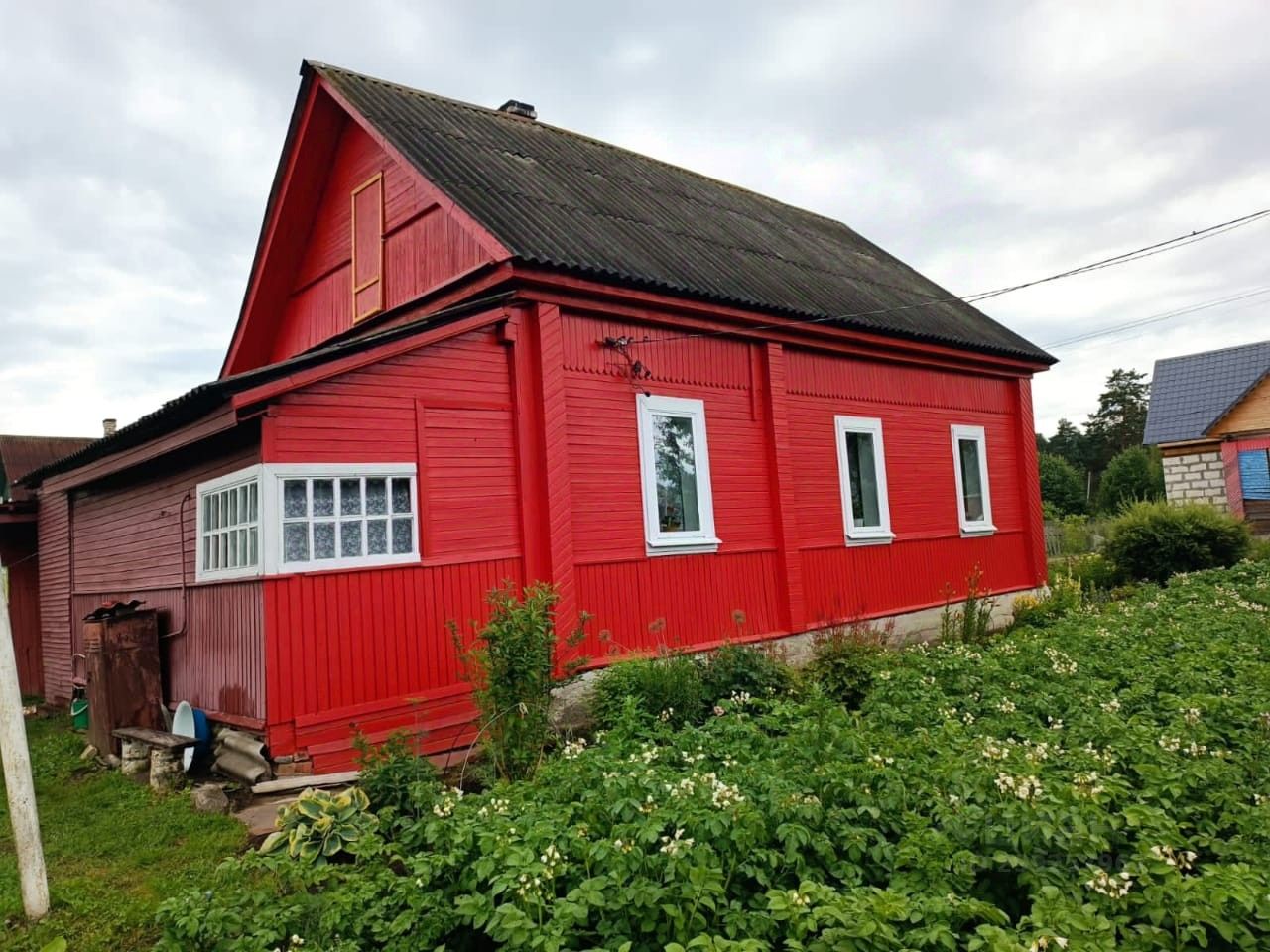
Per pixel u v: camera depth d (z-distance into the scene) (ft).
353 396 23.49
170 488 28.30
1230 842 12.34
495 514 26.27
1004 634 40.24
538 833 12.37
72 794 23.45
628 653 27.89
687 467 32.42
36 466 63.82
